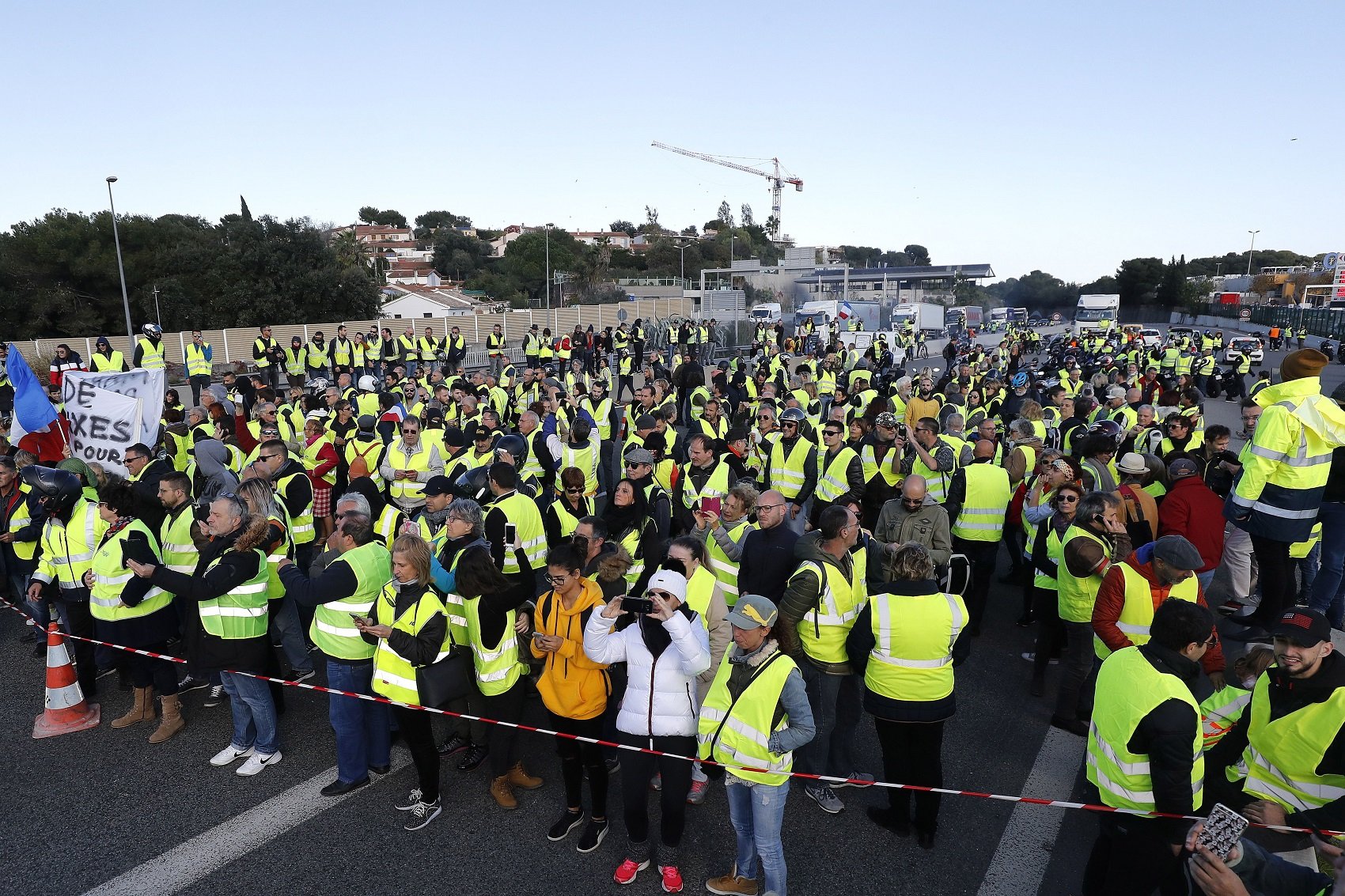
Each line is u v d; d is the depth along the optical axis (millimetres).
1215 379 25297
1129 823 3410
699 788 5035
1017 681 6598
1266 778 3574
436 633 4520
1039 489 6633
